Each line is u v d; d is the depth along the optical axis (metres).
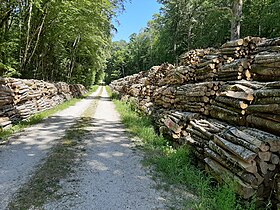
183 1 36.47
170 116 7.94
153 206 3.77
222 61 7.10
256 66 5.55
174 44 38.91
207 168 4.68
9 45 14.62
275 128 3.78
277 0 21.14
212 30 31.22
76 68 32.97
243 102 4.61
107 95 33.53
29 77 18.84
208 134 5.19
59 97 19.31
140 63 73.38
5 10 14.22
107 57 36.44
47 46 21.44
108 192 4.19
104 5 19.09
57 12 16.98
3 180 4.49
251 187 3.47
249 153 3.57
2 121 8.64
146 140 7.75
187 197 4.09
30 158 5.75
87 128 9.54
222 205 3.53
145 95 13.64
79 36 26.67
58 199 3.88
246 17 25.67
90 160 5.78
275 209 3.40
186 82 8.98
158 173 5.11
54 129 9.15
